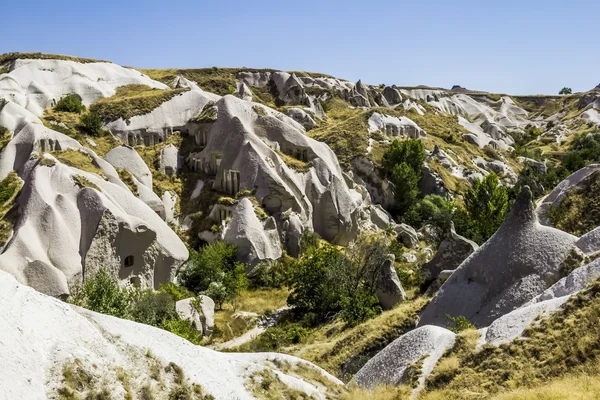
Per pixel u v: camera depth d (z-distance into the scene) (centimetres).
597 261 1994
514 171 8400
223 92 9112
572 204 3616
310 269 3828
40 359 1242
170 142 6188
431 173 6831
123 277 4012
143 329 1593
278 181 5297
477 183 5569
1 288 1327
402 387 1802
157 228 4322
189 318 3431
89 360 1320
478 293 2439
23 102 5922
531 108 14575
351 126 7625
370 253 3750
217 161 5862
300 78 10412
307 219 5472
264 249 4791
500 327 1881
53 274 3509
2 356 1173
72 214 3938
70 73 7000
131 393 1335
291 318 3725
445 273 3014
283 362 1869
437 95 13138
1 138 4934
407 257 5006
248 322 3741
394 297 3250
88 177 4294
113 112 6238
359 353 2514
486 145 9456
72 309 1455
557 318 1766
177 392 1422
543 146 11181
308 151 6009
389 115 8194
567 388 1430
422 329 2038
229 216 5138
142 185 4981
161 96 6594
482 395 1620
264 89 9588
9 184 4266
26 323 1294
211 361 1630
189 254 4650
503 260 2430
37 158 4341
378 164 6869
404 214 6372
